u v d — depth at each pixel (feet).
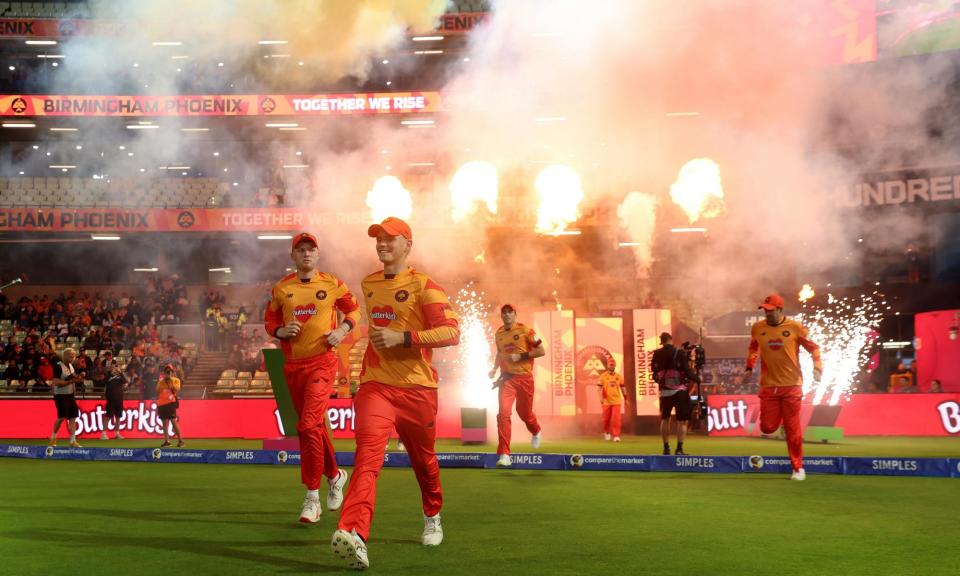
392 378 15.71
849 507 22.97
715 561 15.64
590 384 61.62
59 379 47.88
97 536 18.31
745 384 80.18
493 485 28.19
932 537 18.29
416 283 16.25
